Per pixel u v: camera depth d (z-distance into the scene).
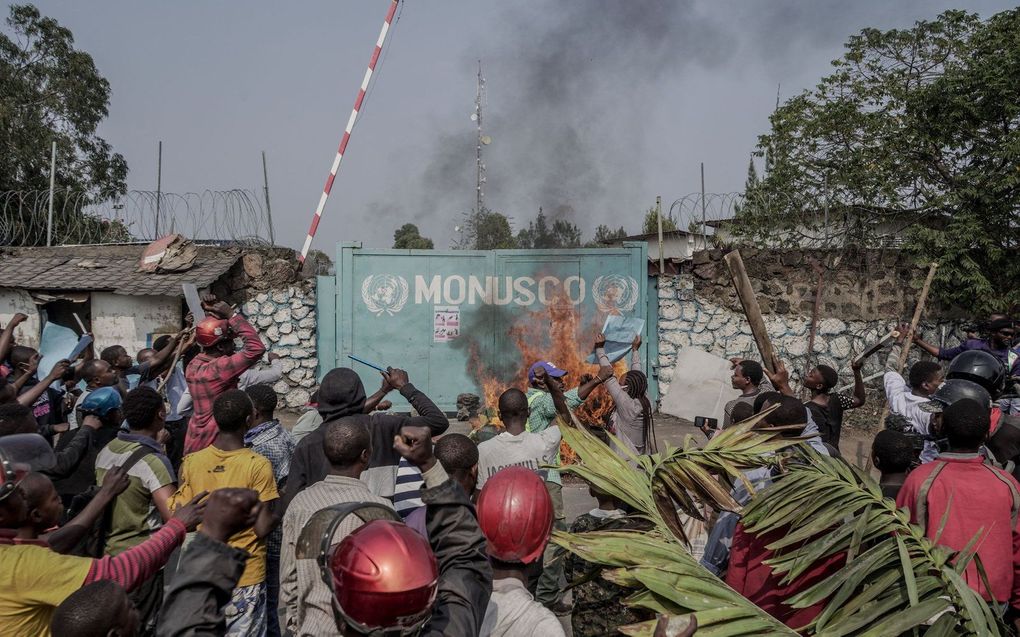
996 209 13.92
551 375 5.95
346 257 13.35
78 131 29.84
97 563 2.76
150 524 4.25
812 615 3.04
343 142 14.09
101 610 2.21
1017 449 4.94
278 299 13.56
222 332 5.39
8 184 25.25
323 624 2.52
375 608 1.69
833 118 15.95
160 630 2.06
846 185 15.23
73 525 3.39
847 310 13.88
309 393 13.57
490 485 2.37
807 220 15.19
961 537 3.41
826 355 13.88
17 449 3.80
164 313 12.73
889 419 6.04
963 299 13.60
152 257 12.88
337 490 3.22
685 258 14.05
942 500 3.49
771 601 3.17
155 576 3.81
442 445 3.85
